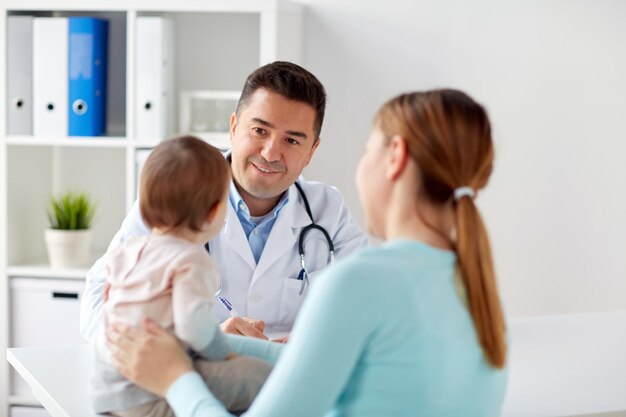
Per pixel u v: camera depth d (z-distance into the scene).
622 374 1.86
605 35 3.41
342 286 1.14
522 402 1.67
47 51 3.27
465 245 1.21
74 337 3.34
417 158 1.21
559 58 3.43
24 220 3.47
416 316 1.16
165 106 3.28
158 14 3.46
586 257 3.50
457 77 3.45
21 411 3.36
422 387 1.17
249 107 2.15
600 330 2.21
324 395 1.15
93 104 3.30
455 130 1.21
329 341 1.14
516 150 3.47
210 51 3.51
